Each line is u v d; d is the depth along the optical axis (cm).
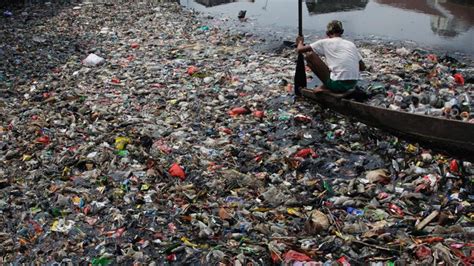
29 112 838
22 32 1352
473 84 919
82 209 574
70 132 761
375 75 969
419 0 1634
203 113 825
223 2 1747
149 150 704
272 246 496
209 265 481
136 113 830
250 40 1273
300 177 638
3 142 736
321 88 810
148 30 1368
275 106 841
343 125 763
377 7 1583
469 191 586
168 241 517
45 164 674
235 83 947
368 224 532
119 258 494
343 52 771
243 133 757
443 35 1269
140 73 1023
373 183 615
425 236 509
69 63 1101
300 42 820
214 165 661
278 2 1723
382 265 468
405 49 1141
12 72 1054
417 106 808
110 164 662
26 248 516
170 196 592
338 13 1538
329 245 498
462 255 471
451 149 641
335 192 600
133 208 573
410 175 629
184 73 1016
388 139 710
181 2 1755
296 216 555
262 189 605
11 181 635
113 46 1223
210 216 552
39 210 575
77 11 1583
